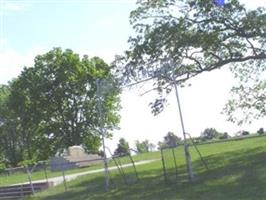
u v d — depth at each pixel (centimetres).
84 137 6694
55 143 6769
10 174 4053
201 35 2245
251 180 1570
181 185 1722
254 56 2392
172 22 2262
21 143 8438
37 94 6700
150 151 4500
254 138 3356
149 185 1864
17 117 7569
